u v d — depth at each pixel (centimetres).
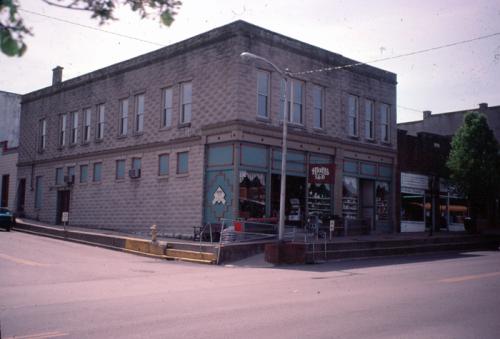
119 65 3041
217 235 2317
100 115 3198
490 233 3281
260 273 1599
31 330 773
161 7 437
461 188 3394
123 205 2911
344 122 2858
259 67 2434
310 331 757
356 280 1398
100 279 1430
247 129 2342
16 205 3847
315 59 2711
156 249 2130
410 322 823
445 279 1403
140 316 879
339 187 2770
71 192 3334
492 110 4547
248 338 715
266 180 2434
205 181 2455
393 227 3098
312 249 2045
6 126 4741
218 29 2453
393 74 3197
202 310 932
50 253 2036
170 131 2669
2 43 344
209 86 2480
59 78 3694
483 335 738
